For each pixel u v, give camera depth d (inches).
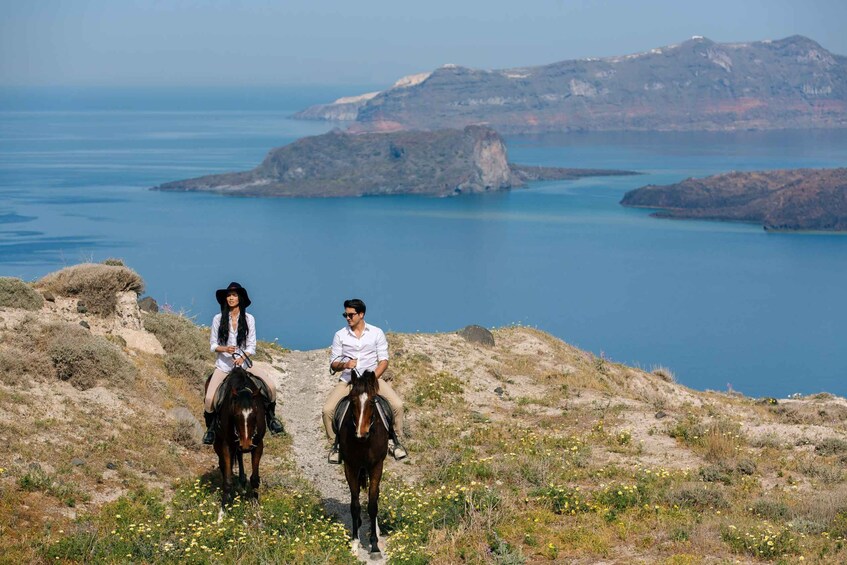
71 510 518.0
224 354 559.8
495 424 841.5
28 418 626.5
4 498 500.1
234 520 515.5
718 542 471.5
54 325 756.0
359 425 475.5
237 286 553.3
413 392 933.2
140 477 597.3
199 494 566.6
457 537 488.4
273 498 574.6
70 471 567.2
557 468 658.8
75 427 639.8
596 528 499.2
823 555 447.8
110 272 887.1
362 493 614.9
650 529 497.7
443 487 573.9
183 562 455.5
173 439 692.7
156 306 1070.4
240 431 515.2
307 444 764.6
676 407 1005.2
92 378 721.0
